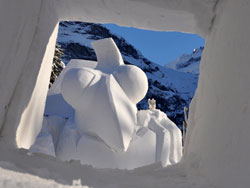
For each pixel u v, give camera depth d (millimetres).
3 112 4391
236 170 2627
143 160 11359
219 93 3896
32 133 6457
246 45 3033
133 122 11758
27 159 3516
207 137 4074
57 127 12789
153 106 16906
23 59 4805
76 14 6094
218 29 4766
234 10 3881
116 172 4449
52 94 15656
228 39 3918
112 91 11781
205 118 4500
